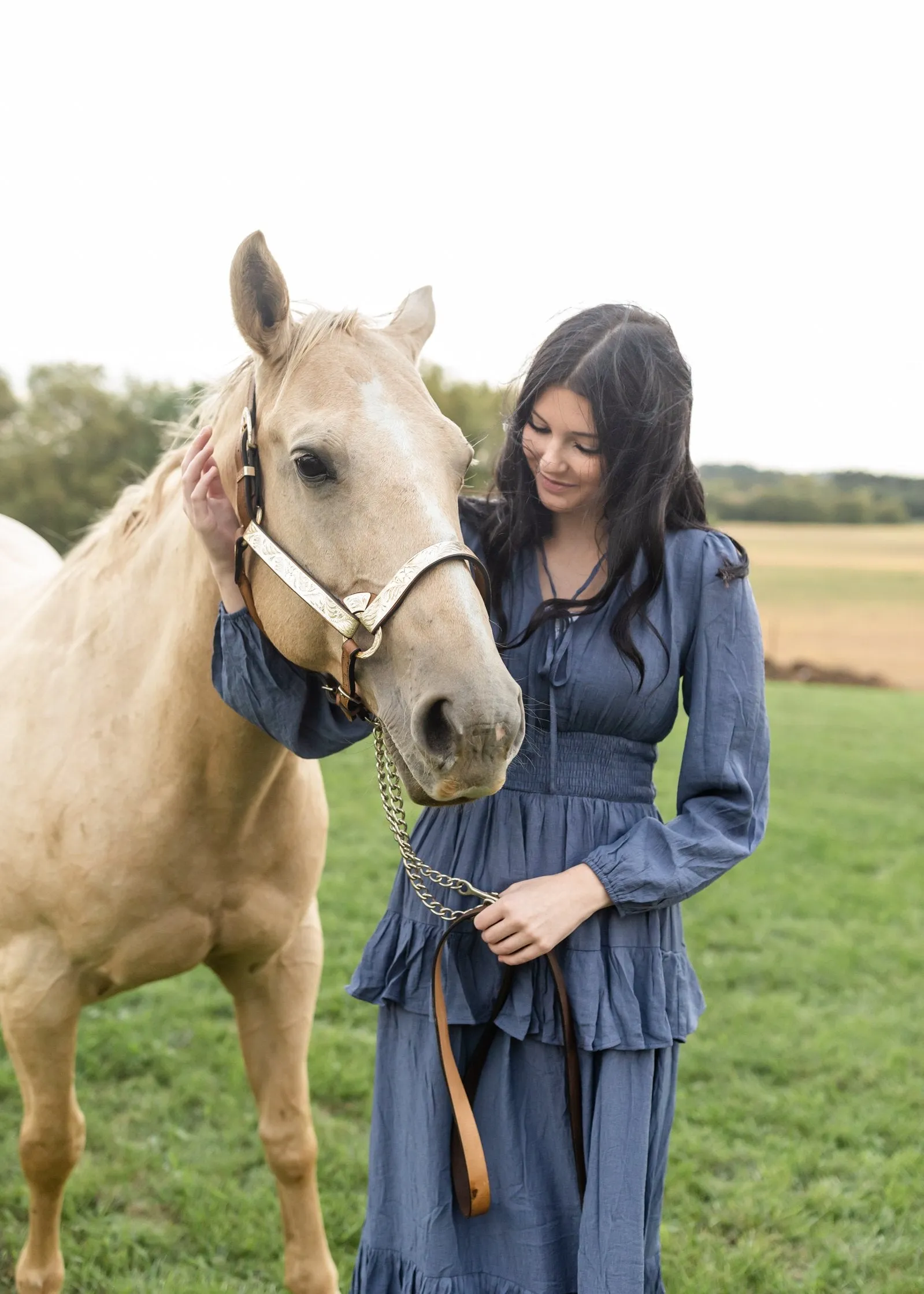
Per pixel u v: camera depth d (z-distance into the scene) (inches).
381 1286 57.9
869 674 584.4
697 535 57.4
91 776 65.8
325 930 146.8
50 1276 76.6
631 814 56.7
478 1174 52.6
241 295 52.7
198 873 66.7
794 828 214.4
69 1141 72.3
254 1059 75.2
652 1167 56.5
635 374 52.8
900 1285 84.3
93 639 68.5
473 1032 57.0
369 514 48.7
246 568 54.3
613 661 55.1
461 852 57.5
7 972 69.6
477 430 517.3
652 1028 53.7
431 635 45.9
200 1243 86.0
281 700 54.8
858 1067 118.0
